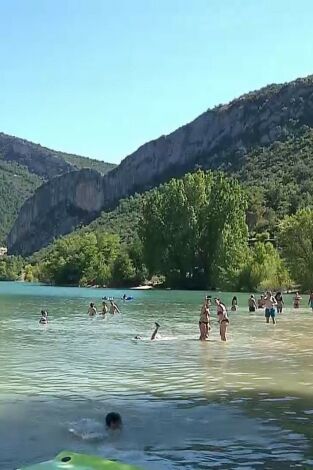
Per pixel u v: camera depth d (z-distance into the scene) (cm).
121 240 17075
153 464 1007
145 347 2561
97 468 915
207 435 1180
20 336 2991
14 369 1953
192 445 1114
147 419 1305
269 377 1823
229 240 9600
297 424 1266
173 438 1159
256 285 8931
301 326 3644
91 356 2269
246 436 1173
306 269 8581
